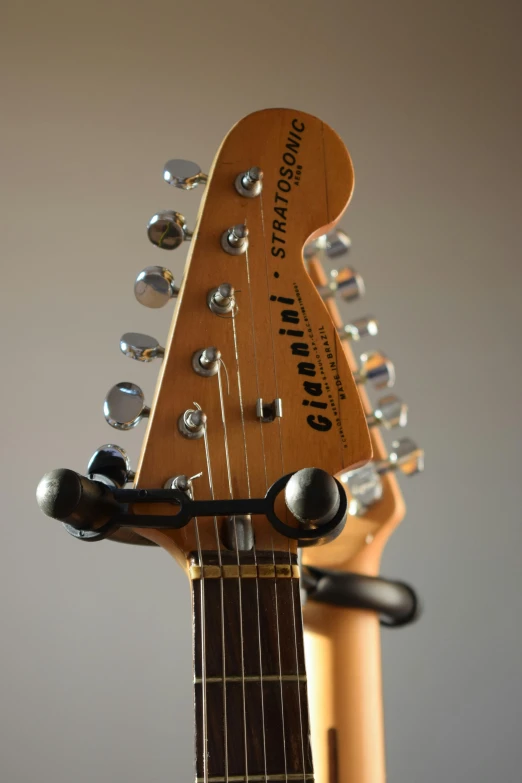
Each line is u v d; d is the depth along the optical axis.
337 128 1.73
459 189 1.75
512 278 1.71
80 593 1.39
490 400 1.63
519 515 1.58
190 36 1.71
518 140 1.79
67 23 1.66
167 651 1.39
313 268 0.81
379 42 1.79
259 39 1.75
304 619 0.75
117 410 0.61
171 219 0.65
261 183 0.66
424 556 1.53
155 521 0.58
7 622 1.35
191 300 0.64
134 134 1.64
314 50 1.76
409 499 1.56
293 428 0.63
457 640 1.49
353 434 0.64
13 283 1.52
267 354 0.64
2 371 1.47
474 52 1.81
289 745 0.58
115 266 1.56
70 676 1.34
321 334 0.65
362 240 1.68
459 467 1.59
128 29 1.69
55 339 1.51
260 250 0.65
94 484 0.57
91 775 1.30
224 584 0.59
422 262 1.69
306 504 0.55
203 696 0.58
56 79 1.63
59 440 1.46
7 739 1.29
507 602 1.52
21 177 1.57
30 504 1.41
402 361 1.63
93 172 1.60
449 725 1.44
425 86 1.79
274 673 0.58
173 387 0.62
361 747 0.73
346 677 0.74
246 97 1.71
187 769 1.33
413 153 1.75
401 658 1.46
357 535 0.78
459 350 1.65
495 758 1.43
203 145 1.66
